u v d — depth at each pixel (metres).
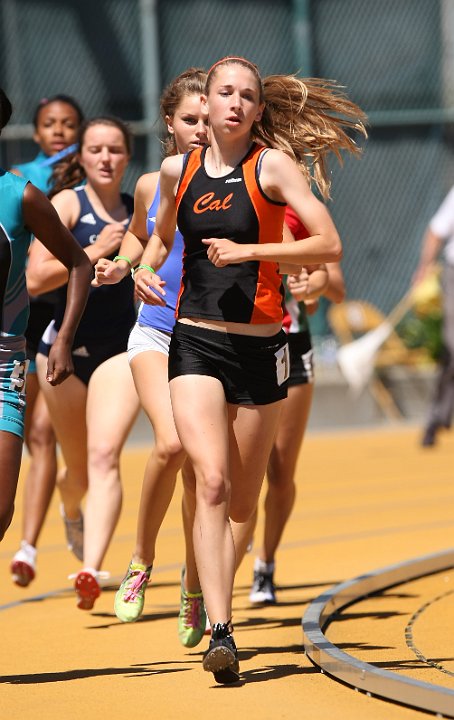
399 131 57.03
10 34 52.72
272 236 15.33
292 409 20.84
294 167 15.20
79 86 53.50
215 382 15.34
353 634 18.42
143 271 16.22
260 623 19.67
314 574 24.06
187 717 13.88
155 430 17.33
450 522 30.12
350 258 56.81
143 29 53.88
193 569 17.00
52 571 25.12
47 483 22.50
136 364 18.09
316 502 34.19
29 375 22.91
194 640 17.25
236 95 15.16
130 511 33.34
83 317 20.77
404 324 58.06
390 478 39.03
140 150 53.69
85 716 14.06
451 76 57.22
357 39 56.66
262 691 15.02
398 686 14.22
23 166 26.56
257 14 55.56
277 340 15.70
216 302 15.34
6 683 15.89
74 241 15.11
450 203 43.59
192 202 15.41
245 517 16.42
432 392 57.12
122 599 17.72
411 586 22.33
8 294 14.65
